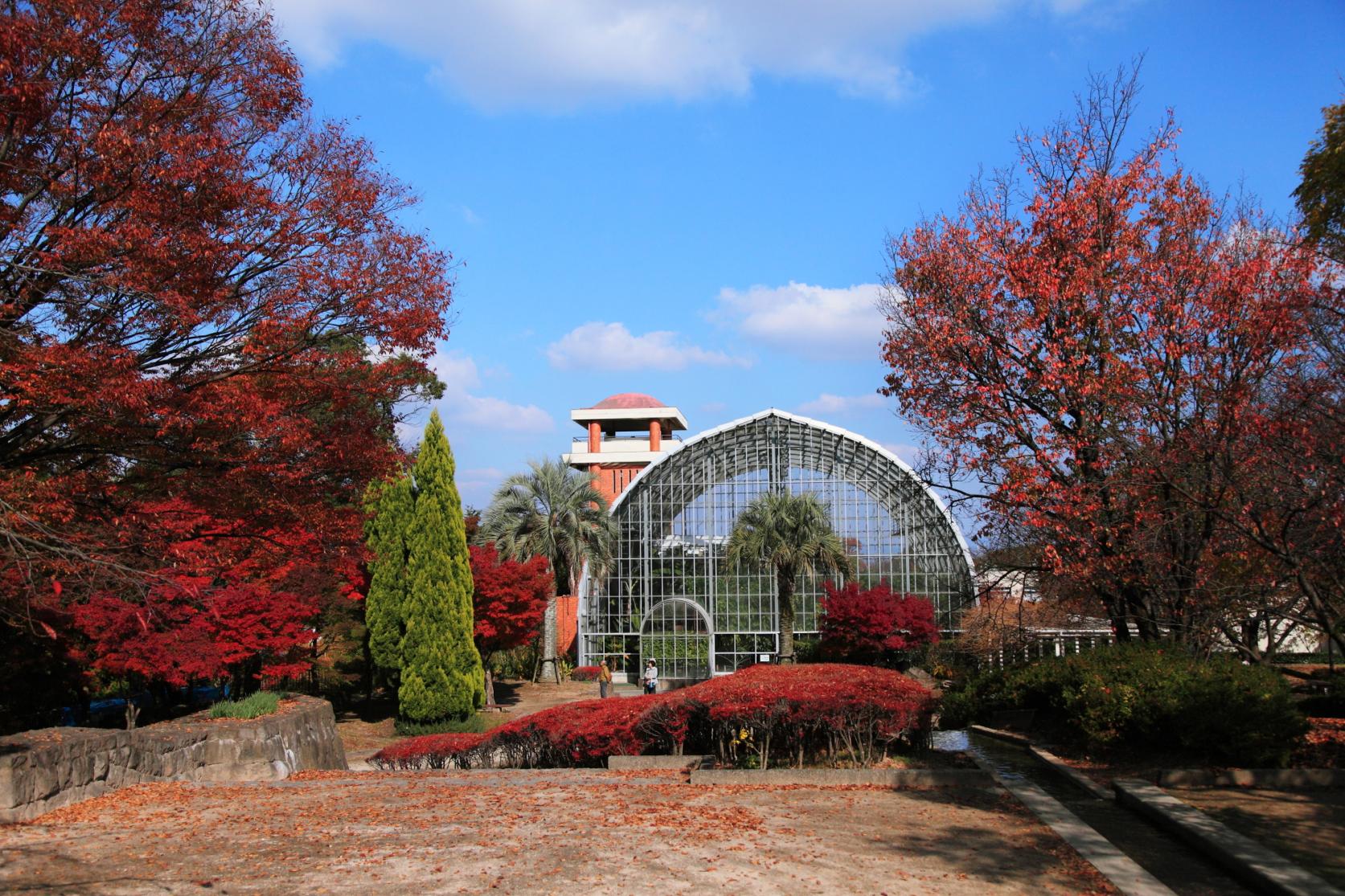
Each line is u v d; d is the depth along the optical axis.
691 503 46.94
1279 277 14.79
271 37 13.80
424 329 14.84
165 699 25.84
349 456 15.72
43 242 12.77
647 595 46.44
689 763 15.84
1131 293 16.06
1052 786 12.70
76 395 11.98
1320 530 12.84
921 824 9.71
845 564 40.31
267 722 16.77
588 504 44.25
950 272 17.30
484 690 37.88
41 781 10.66
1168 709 12.80
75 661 18.19
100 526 14.40
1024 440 16.70
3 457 13.61
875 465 45.22
